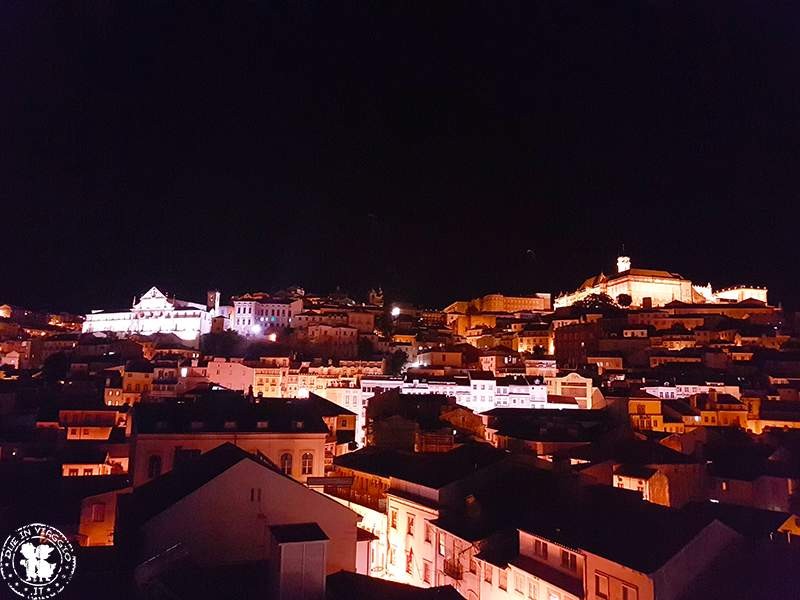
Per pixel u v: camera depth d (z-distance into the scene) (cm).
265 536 2953
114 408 9219
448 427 8212
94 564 3150
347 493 6181
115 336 18562
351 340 18838
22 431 8138
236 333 19438
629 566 3038
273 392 14662
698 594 3056
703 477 6231
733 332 16512
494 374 13600
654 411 10412
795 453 6800
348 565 3120
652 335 17300
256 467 3023
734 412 10656
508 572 3847
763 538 3547
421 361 16238
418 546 4925
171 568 2625
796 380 12556
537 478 4716
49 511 4922
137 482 5197
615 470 6019
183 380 12531
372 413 9438
